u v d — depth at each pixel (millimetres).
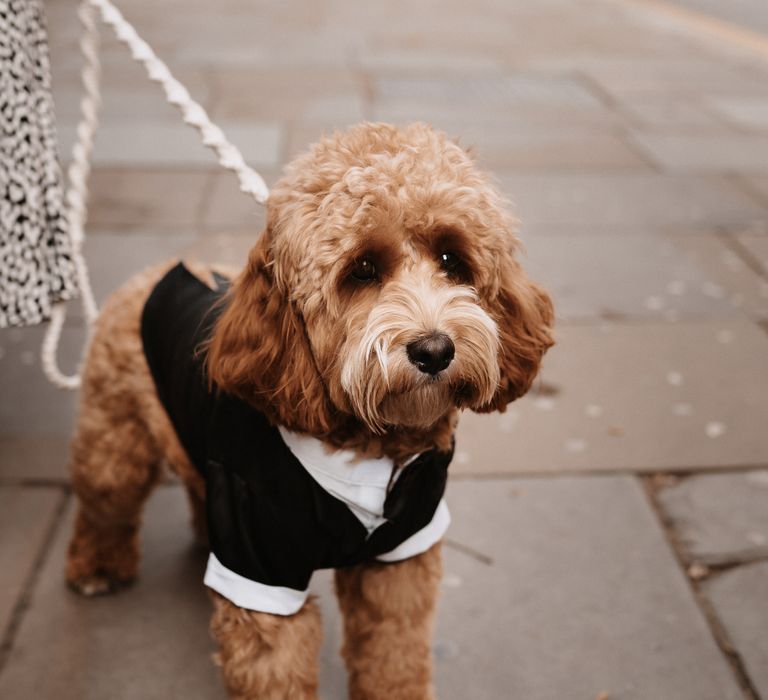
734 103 2549
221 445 636
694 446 1082
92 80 810
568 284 1469
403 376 571
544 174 1948
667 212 1763
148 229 1614
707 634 823
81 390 821
